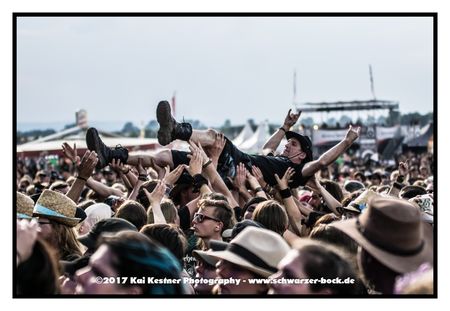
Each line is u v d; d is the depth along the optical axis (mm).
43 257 3988
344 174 20266
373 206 4098
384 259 4043
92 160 7090
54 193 5738
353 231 4133
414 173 18688
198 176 6938
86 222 6648
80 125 31828
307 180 8219
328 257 4012
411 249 4062
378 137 36094
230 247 4574
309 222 7012
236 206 7215
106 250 4000
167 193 7977
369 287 4156
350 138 8094
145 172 8133
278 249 4504
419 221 4066
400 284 4027
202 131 7680
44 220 5711
